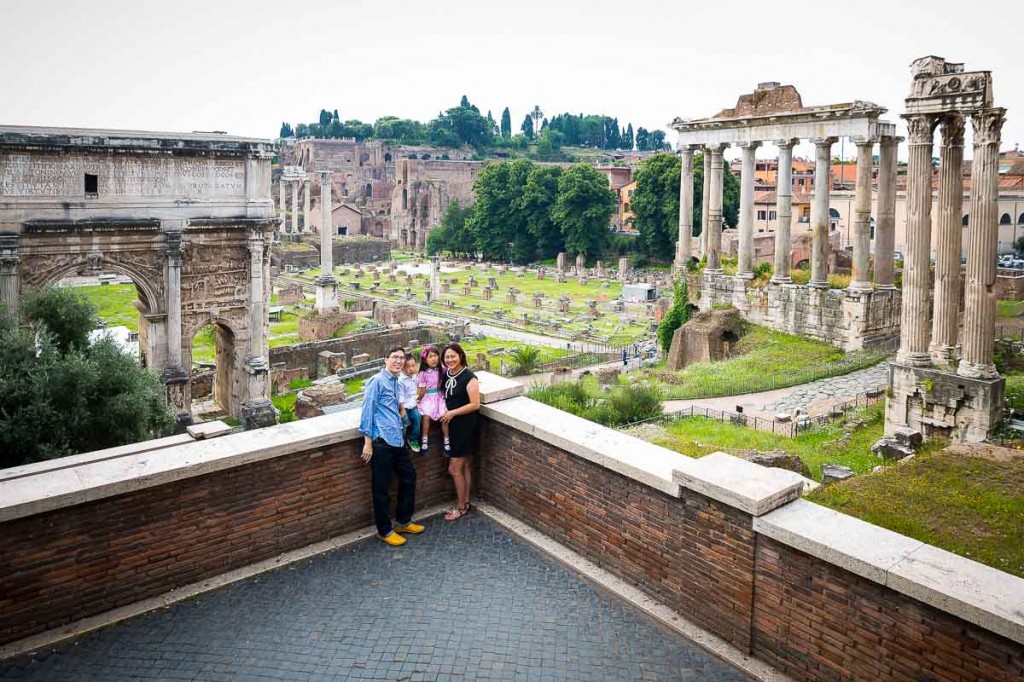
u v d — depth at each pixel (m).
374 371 61.62
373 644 10.16
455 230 165.25
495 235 157.75
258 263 45.03
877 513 14.73
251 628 10.52
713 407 41.44
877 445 30.38
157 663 9.81
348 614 10.82
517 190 152.38
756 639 9.83
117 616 10.74
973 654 7.83
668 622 10.62
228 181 43.72
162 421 31.84
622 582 11.59
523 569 12.01
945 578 8.16
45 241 38.84
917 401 30.67
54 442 26.86
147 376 31.42
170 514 11.20
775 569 9.51
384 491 12.63
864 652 8.73
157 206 41.44
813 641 9.21
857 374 46.06
